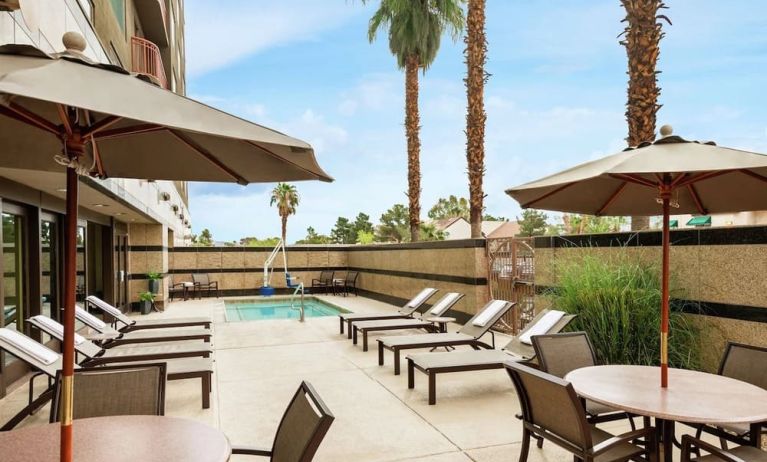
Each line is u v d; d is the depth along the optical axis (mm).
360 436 4559
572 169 3381
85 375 3189
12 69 1573
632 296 5711
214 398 5773
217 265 19562
